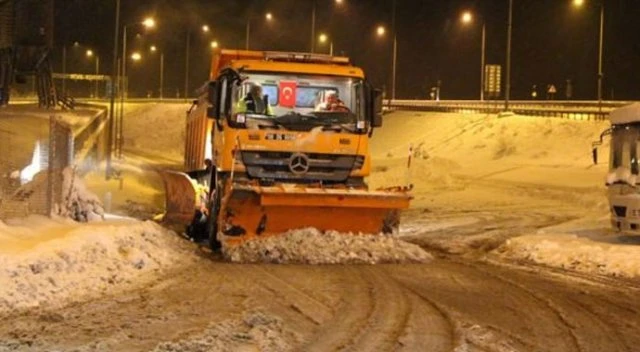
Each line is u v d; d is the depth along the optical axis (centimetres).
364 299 1295
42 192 1783
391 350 961
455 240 2198
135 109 9331
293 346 965
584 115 5266
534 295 1373
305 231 1752
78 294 1260
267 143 1811
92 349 910
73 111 5700
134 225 1819
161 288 1348
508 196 3550
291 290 1362
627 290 1431
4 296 1152
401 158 5112
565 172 3950
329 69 1855
